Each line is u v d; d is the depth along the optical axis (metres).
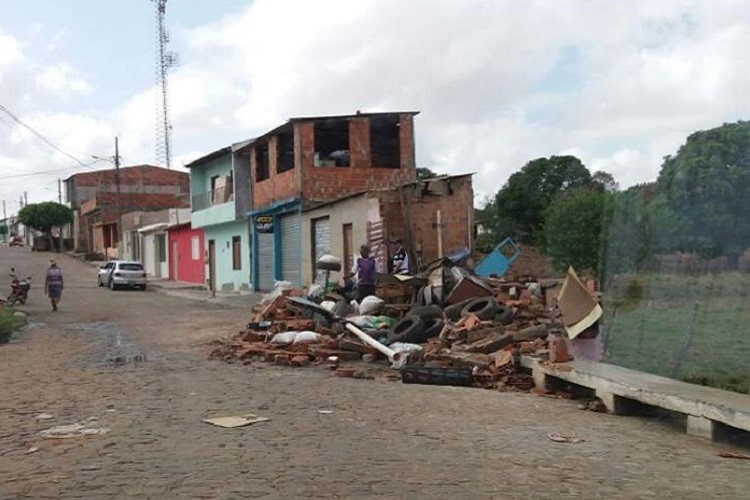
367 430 7.82
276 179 30.11
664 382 9.16
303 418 8.41
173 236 47.19
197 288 39.44
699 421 7.92
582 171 39.28
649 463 6.77
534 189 39.25
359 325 15.22
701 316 10.23
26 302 29.94
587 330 11.23
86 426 7.98
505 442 7.41
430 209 22.31
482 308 15.18
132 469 6.19
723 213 9.80
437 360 12.23
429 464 6.45
